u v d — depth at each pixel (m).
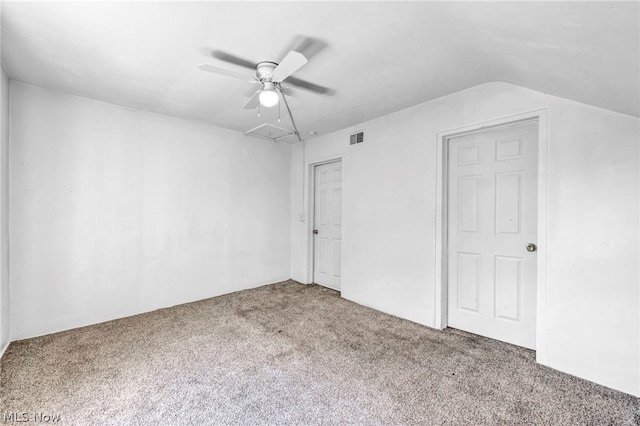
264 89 2.13
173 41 1.84
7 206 2.35
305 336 2.57
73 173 2.71
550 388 1.82
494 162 2.51
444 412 1.60
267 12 1.55
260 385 1.84
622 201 1.79
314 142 4.23
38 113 2.53
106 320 2.91
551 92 2.01
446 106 2.69
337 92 2.61
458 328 2.74
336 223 4.10
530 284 2.32
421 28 1.66
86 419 1.52
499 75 2.19
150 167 3.19
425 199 2.85
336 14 1.55
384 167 3.23
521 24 1.38
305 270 4.40
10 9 1.52
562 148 2.01
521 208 2.36
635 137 1.75
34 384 1.83
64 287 2.67
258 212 4.20
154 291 3.23
